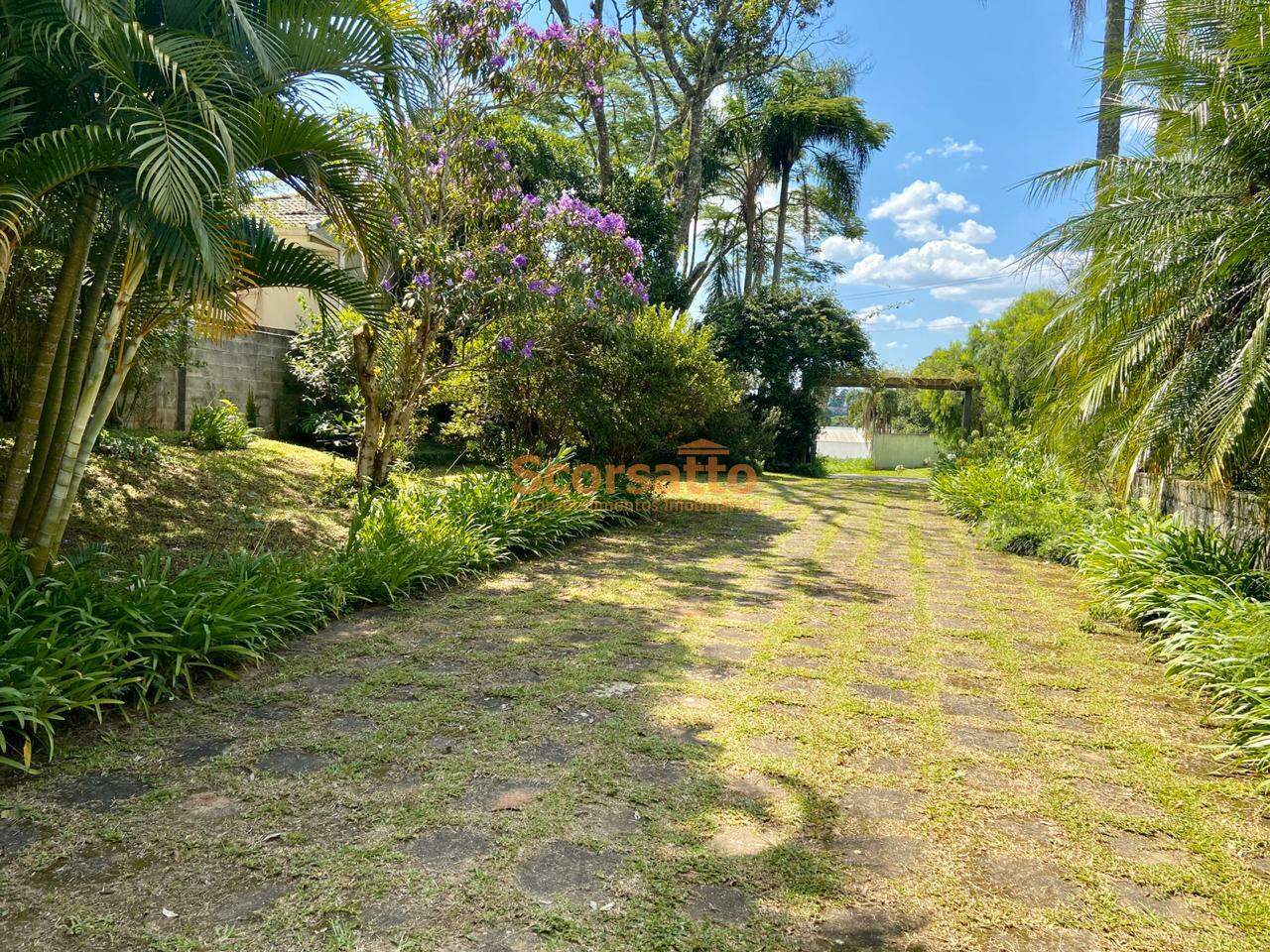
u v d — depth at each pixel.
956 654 4.03
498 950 1.67
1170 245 4.22
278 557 4.59
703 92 16.64
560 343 8.07
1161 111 4.98
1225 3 4.39
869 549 7.44
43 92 3.33
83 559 4.34
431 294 6.93
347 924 1.74
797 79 20.14
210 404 9.84
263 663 3.53
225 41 3.67
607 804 2.33
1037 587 5.80
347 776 2.47
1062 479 8.30
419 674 3.46
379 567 4.75
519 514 6.61
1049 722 3.13
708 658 3.85
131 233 3.39
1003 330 18.47
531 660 3.70
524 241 7.51
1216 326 4.45
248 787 2.38
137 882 1.88
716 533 8.21
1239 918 1.86
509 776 2.50
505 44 7.12
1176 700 3.41
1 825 2.12
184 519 6.02
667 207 15.94
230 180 3.18
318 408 11.16
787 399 17.67
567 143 15.99
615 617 4.59
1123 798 2.49
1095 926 1.82
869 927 1.80
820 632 4.41
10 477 3.64
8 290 5.66
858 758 2.74
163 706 3.00
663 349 8.81
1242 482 5.32
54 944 1.65
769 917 1.82
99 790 2.34
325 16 3.98
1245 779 2.64
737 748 2.78
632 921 1.78
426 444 12.19
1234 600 3.98
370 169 4.39
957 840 2.20
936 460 15.50
